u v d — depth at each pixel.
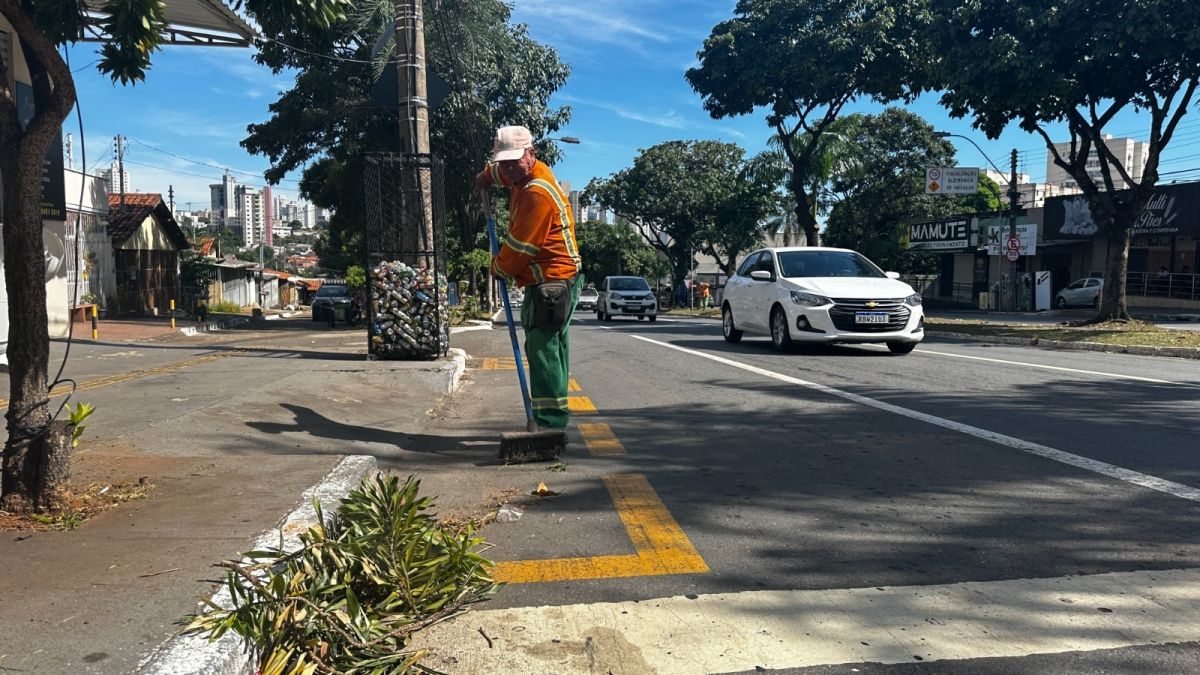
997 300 32.41
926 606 2.91
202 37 10.63
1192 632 2.68
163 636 2.27
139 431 5.34
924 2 22.75
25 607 2.47
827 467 4.88
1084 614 2.82
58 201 10.53
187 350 11.81
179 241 30.88
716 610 2.91
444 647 2.66
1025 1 15.78
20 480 3.43
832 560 3.37
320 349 11.86
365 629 2.36
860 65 22.75
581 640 2.69
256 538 3.13
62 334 10.81
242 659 2.27
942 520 3.85
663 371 9.70
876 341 10.78
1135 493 4.21
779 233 49.56
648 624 2.81
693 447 5.50
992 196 47.16
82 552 2.97
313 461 4.50
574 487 4.54
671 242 58.62
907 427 5.99
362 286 25.53
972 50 16.27
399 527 2.73
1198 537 3.55
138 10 3.92
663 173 48.81
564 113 25.44
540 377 5.19
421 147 10.57
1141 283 30.66
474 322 22.50
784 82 24.12
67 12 3.91
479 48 20.22
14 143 3.38
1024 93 15.89
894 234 42.91
